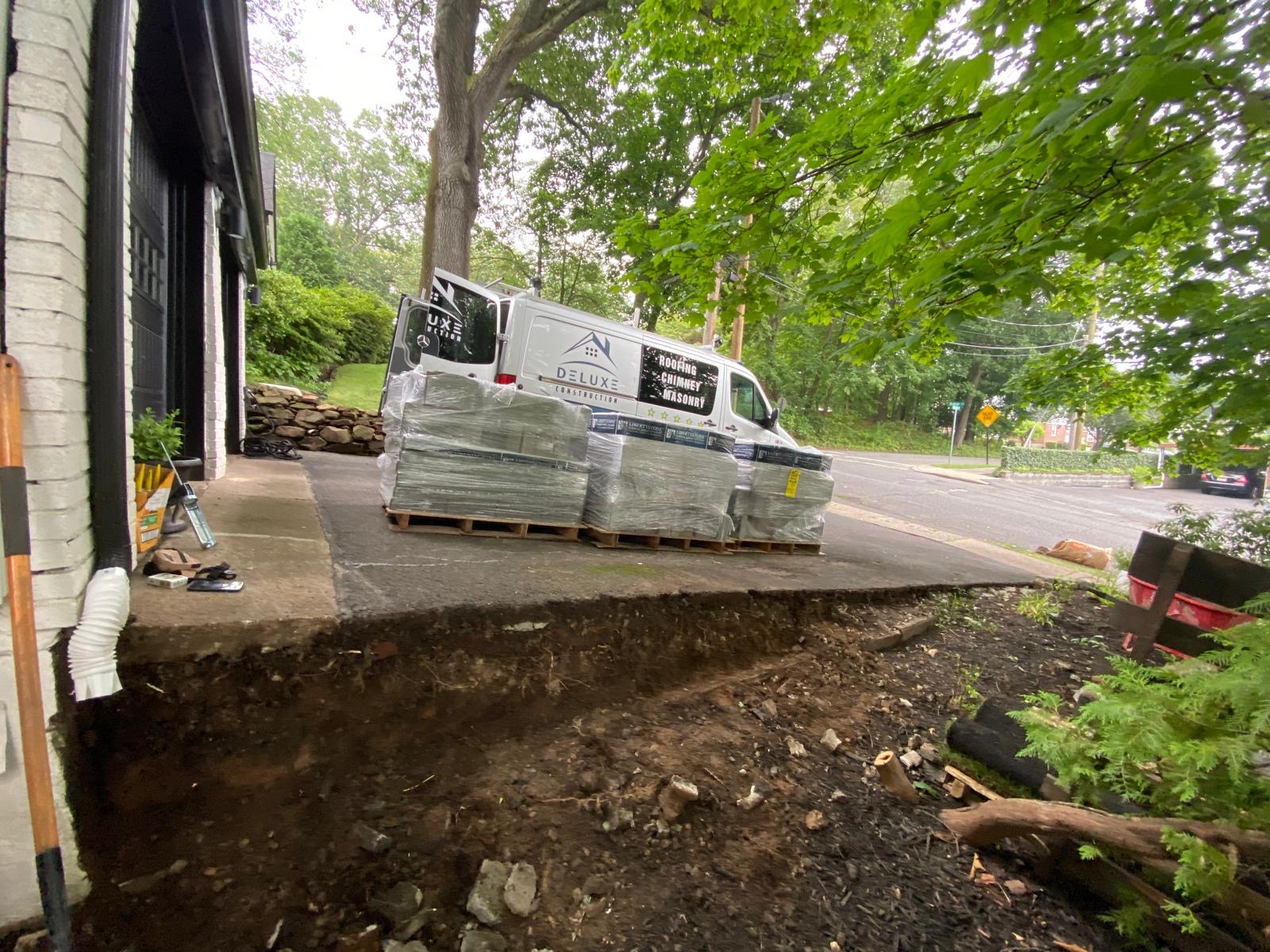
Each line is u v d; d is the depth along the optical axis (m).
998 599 6.15
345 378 14.16
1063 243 2.12
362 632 2.50
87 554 1.89
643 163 15.81
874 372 29.58
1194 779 2.12
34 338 1.65
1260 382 2.50
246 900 1.91
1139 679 2.53
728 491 5.32
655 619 3.57
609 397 6.77
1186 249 2.40
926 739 3.57
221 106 3.52
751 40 5.10
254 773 2.17
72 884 1.78
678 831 2.54
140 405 3.66
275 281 11.94
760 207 3.27
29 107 1.60
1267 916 1.87
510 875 2.19
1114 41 1.75
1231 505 19.34
